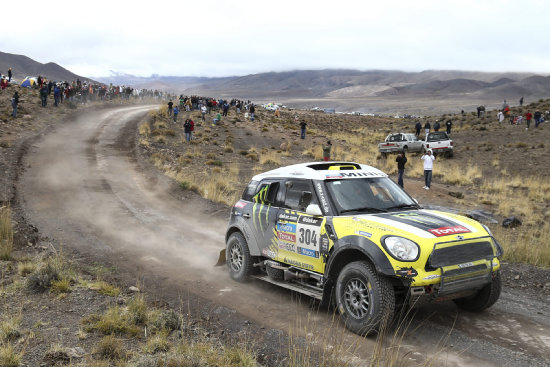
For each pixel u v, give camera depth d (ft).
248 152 97.60
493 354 14.71
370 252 15.61
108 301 19.21
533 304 19.71
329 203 18.40
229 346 15.20
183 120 136.15
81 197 48.67
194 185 54.60
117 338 15.46
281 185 21.15
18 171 58.90
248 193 23.47
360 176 20.07
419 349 15.10
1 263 24.36
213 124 132.87
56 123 105.19
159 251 30.27
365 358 14.35
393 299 15.46
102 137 94.79
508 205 51.42
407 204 19.51
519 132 127.85
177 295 21.29
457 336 16.15
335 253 17.01
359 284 16.40
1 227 30.01
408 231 16.05
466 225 17.17
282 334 16.55
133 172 65.46
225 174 68.54
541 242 30.66
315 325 17.37
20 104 115.55
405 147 103.35
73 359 13.57
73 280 21.83
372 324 15.57
